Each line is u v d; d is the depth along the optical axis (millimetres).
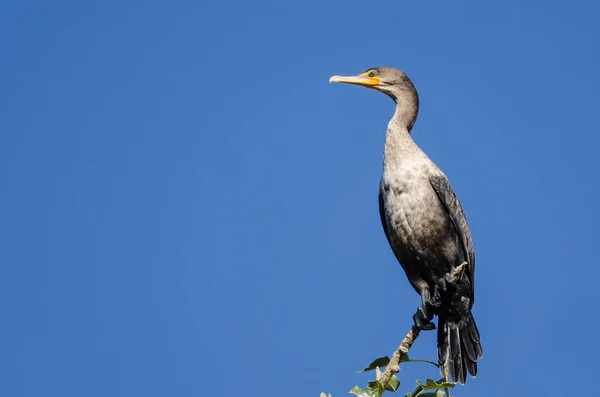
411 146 13297
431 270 12938
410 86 14734
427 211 12719
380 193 13367
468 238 12977
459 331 12586
